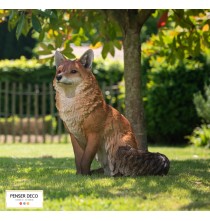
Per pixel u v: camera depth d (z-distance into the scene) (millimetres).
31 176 8344
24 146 17641
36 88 20406
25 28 10820
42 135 21656
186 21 11703
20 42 37438
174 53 12078
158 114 17594
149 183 7422
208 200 6547
